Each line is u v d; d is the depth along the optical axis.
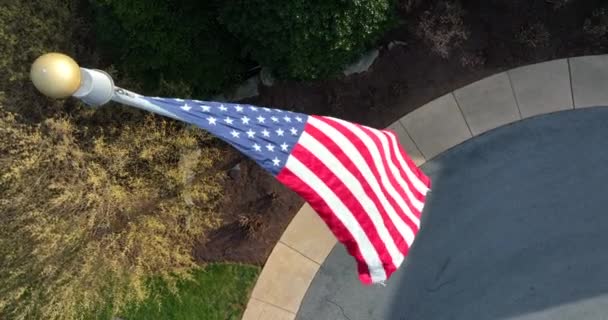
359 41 8.45
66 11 8.59
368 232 6.72
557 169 9.36
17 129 8.00
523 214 9.31
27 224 8.13
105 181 8.22
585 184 9.30
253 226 9.34
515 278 9.17
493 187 9.40
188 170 8.59
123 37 8.60
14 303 8.66
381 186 6.91
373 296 9.27
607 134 9.37
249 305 9.25
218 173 9.01
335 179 6.57
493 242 9.27
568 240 9.20
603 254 9.11
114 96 5.62
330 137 6.64
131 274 8.48
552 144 9.42
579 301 9.04
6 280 8.11
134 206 8.39
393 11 8.90
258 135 6.39
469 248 9.28
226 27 8.75
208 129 6.21
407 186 7.46
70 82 5.14
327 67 8.70
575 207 9.26
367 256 6.78
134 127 8.46
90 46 9.04
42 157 7.93
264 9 7.60
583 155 9.36
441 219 9.39
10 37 8.23
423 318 9.17
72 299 8.24
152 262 8.71
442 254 9.30
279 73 9.16
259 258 9.35
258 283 9.30
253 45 8.55
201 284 9.32
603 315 8.98
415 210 7.39
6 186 8.13
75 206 8.09
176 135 8.50
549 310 9.05
